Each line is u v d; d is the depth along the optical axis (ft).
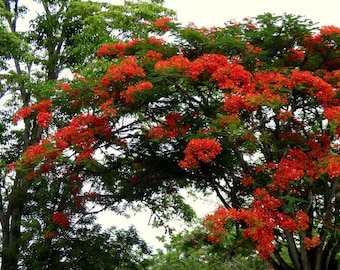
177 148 43.80
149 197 54.70
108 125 42.52
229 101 35.88
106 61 53.93
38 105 43.83
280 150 38.86
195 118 43.32
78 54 61.11
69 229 53.36
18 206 58.18
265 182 38.86
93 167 42.27
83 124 40.37
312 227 39.06
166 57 42.68
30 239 53.93
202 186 48.93
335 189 38.17
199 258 85.56
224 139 38.34
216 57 38.24
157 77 37.91
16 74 60.08
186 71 38.09
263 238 33.30
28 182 58.75
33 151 38.99
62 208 54.75
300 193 39.73
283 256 54.39
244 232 33.47
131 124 44.88
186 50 42.55
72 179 49.93
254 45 40.78
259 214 33.68
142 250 57.62
